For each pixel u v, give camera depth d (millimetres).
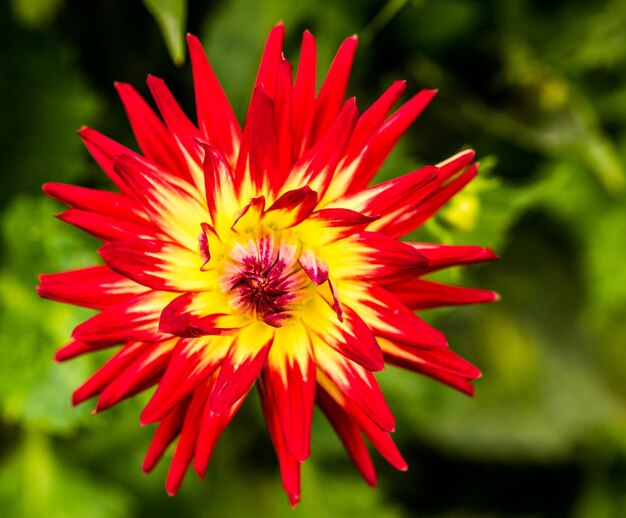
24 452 840
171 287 629
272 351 640
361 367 635
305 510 847
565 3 795
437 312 757
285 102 633
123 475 835
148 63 779
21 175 789
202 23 761
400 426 833
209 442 635
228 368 628
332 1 763
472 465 874
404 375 812
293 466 639
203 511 842
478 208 745
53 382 771
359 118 639
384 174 747
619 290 848
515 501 887
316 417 816
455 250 638
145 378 636
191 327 617
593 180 838
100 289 636
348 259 632
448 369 637
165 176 630
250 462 854
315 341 639
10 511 829
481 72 809
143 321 629
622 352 854
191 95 778
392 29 784
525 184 795
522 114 810
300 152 642
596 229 848
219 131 641
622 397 853
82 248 771
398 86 636
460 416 834
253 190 629
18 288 781
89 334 622
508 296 852
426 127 806
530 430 843
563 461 861
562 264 855
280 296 632
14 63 768
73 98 777
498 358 847
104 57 785
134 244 622
